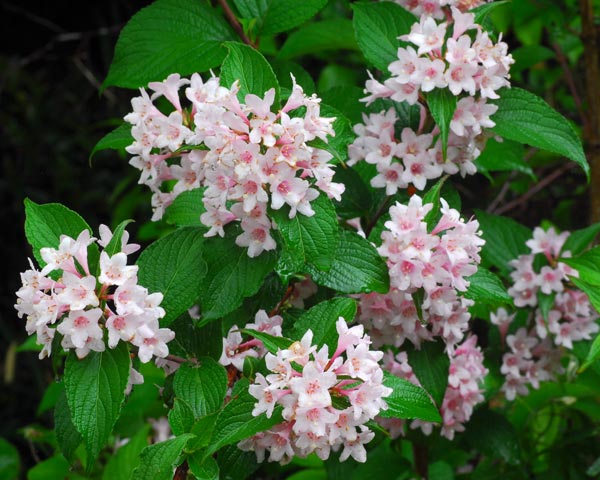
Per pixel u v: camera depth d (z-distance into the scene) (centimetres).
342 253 82
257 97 74
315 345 75
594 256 93
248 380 78
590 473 104
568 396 113
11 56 244
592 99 118
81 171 232
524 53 118
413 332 88
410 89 85
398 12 91
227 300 80
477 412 104
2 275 228
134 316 75
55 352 77
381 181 89
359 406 73
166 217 87
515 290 101
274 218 77
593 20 118
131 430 110
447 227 82
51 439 124
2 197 231
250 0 96
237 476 82
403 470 104
